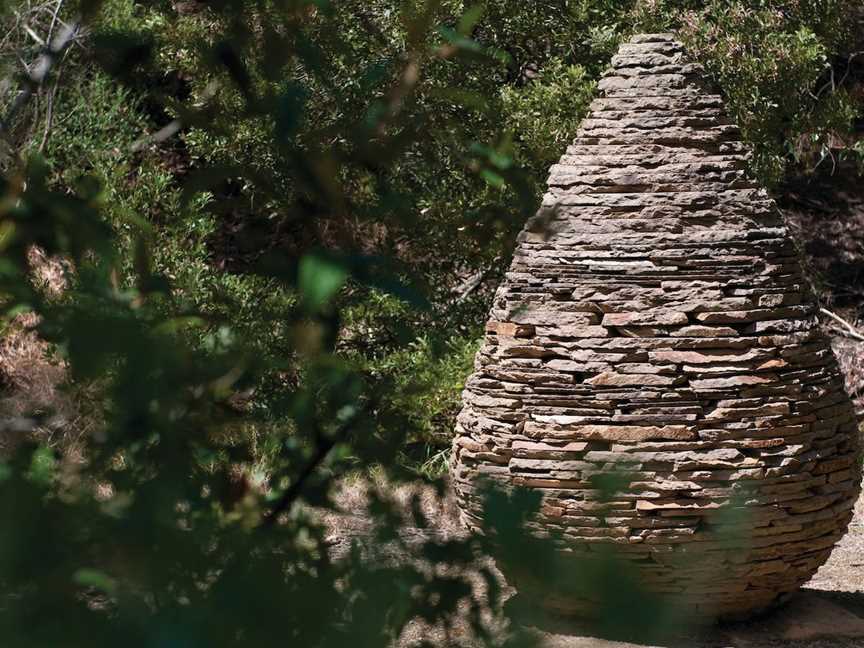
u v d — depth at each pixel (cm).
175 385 139
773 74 1103
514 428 584
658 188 589
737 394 569
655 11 1127
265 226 165
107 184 872
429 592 153
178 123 169
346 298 162
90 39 174
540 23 1110
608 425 567
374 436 164
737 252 585
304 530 166
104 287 144
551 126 1006
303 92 151
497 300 619
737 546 564
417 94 165
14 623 122
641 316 574
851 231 1380
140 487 135
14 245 146
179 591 136
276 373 155
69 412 150
